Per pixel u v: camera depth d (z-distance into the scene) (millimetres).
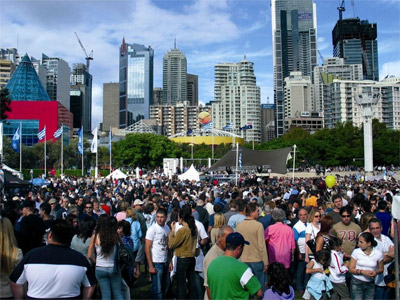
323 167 98625
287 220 12242
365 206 12320
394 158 93625
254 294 5496
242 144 149875
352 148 95188
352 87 188625
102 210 12852
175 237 8695
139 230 10469
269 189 21750
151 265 8781
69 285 5133
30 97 145375
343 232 8891
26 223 8664
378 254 7594
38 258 5195
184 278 8617
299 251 9898
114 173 46375
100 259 7414
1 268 5680
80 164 103875
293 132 131000
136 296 9773
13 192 26453
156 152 102625
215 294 5578
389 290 7973
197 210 13211
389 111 181875
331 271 7688
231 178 46469
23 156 85812
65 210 13547
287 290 5715
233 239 5812
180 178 44062
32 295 5070
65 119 154500
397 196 7105
